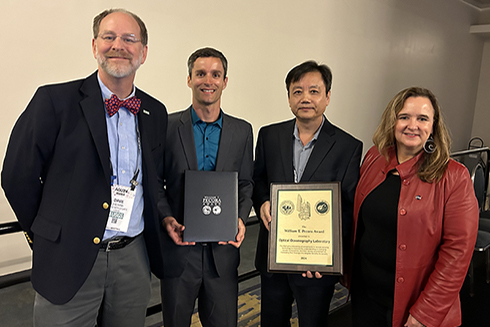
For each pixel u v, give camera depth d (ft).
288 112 16.52
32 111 3.98
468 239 4.40
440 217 4.57
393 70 21.08
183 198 5.35
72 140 4.03
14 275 7.91
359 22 18.31
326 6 16.62
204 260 5.35
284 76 15.81
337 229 5.09
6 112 9.34
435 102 4.70
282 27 15.20
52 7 9.61
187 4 12.25
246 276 7.72
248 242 13.24
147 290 4.94
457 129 28.30
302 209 5.26
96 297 4.46
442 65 25.03
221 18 13.23
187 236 5.06
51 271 4.05
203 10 12.69
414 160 4.75
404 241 4.68
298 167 5.74
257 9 14.24
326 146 5.50
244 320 8.05
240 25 13.84
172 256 5.31
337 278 5.68
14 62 9.25
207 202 5.16
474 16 27.30
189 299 5.43
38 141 3.91
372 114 20.53
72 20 10.00
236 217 5.22
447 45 25.03
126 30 4.06
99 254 4.36
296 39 15.81
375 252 4.99
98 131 4.11
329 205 5.16
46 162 4.13
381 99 20.84
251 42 14.32
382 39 19.83
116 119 4.36
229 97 14.08
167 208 5.38
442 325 4.59
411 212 4.63
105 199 4.17
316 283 5.50
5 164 4.08
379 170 5.16
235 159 5.57
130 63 4.15
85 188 4.08
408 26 21.33
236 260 5.62
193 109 5.50
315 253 5.14
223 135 5.46
